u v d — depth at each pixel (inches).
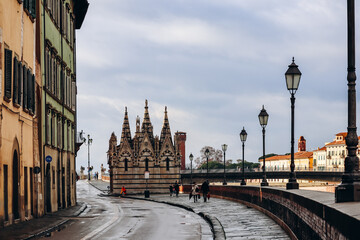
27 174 1262.3
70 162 1910.7
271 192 1072.2
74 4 2138.3
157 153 4128.9
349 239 341.1
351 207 397.4
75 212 1503.4
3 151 1048.2
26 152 1259.8
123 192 3410.4
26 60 1269.7
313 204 509.0
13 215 1120.8
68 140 1879.9
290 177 1075.9
